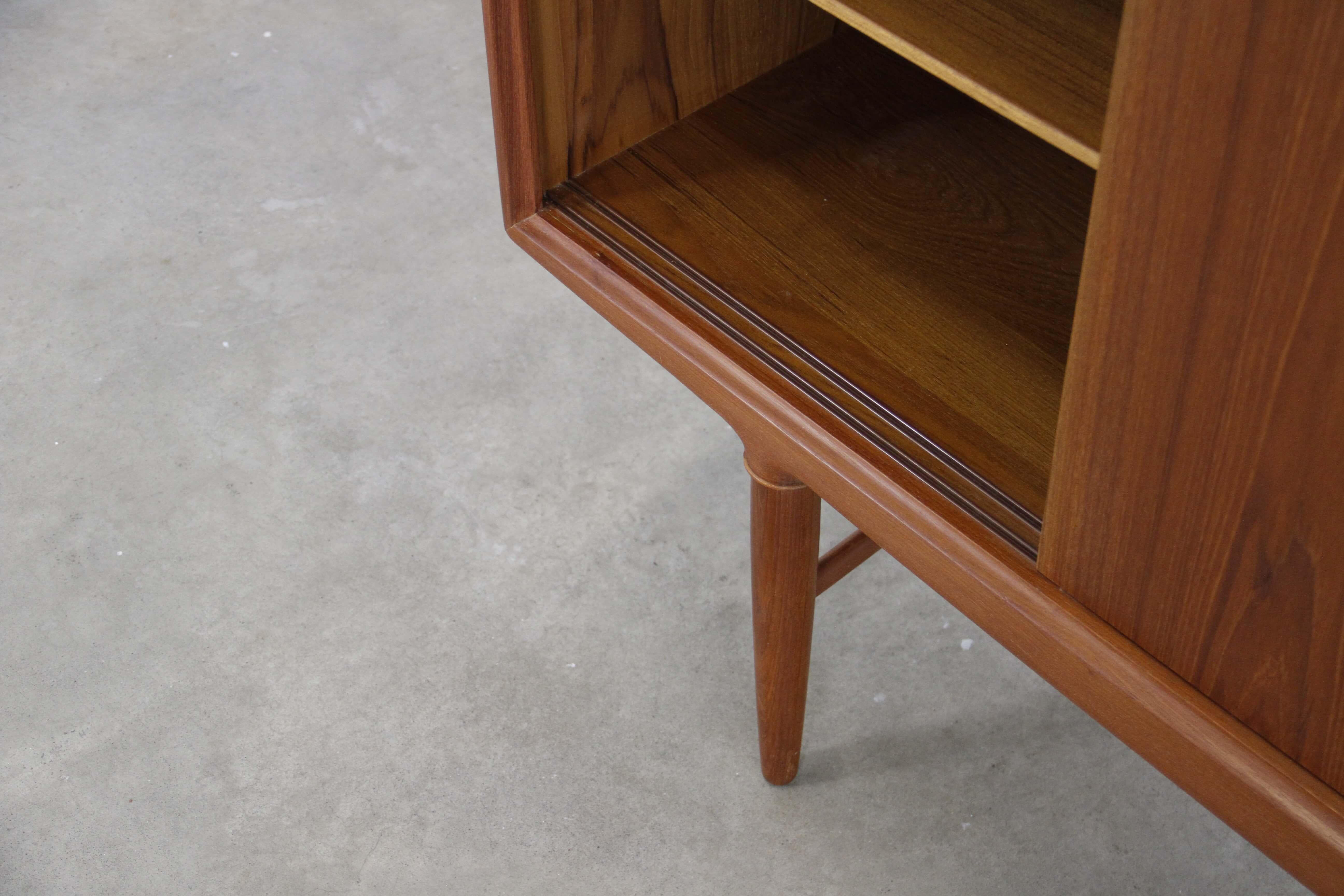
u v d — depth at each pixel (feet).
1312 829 2.07
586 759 4.56
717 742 4.60
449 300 6.11
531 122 2.88
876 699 4.72
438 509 5.31
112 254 6.31
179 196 6.61
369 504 5.32
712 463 5.47
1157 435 1.94
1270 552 1.89
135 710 4.69
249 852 4.33
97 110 7.11
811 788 4.47
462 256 6.31
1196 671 2.18
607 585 5.06
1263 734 2.13
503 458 5.49
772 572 3.58
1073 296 2.85
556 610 4.99
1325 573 1.82
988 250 2.94
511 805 4.44
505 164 3.02
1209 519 1.95
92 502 5.32
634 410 5.67
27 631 4.91
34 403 5.66
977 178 3.11
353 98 7.16
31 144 6.90
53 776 4.51
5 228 6.43
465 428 5.60
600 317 6.05
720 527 5.24
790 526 3.42
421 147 6.88
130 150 6.87
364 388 5.74
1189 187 1.67
